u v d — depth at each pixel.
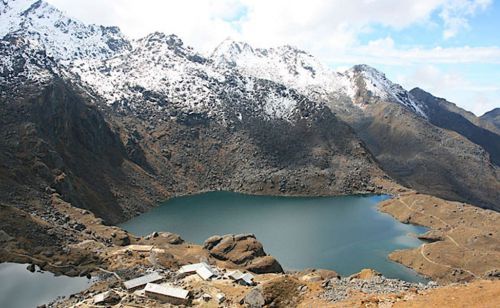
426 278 177.00
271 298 78.81
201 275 109.56
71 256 142.88
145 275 111.50
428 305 60.75
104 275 124.94
